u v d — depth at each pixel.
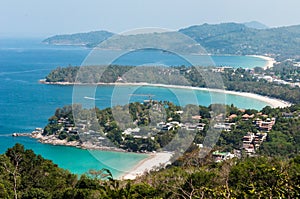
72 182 29.09
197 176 13.09
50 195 25.14
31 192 25.20
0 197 23.12
